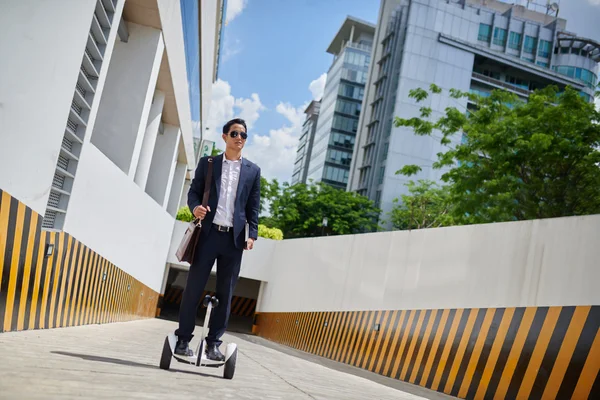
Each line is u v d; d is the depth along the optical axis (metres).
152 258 14.99
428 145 65.19
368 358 11.55
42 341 4.57
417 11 68.56
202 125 24.53
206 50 16.48
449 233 9.67
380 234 12.45
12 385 2.31
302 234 52.69
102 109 9.02
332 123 88.81
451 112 20.06
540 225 7.55
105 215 8.39
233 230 4.09
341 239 14.88
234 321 27.30
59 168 5.68
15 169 4.94
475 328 8.23
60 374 2.86
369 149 71.69
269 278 21.36
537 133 16.08
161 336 9.75
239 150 4.22
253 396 3.44
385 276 11.78
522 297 7.56
